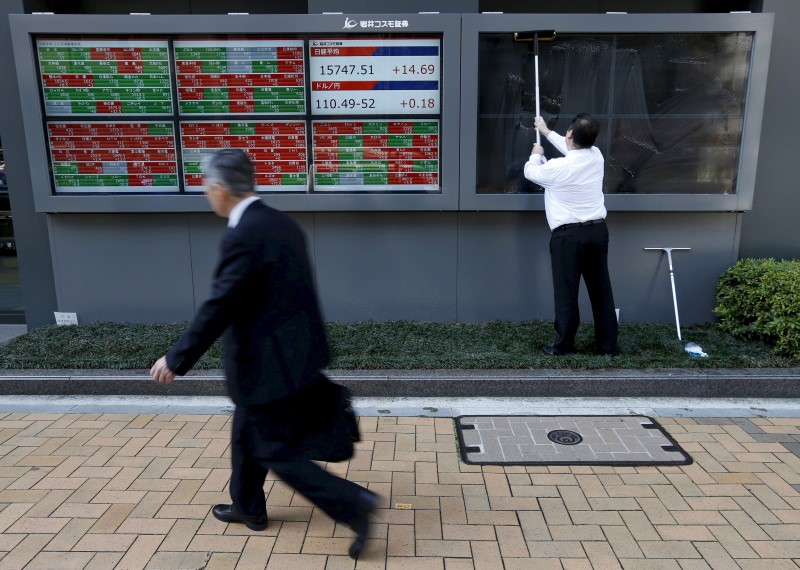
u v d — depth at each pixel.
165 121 5.36
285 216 2.54
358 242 5.60
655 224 5.52
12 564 2.67
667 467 3.49
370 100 5.30
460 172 5.32
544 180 4.56
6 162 5.66
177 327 5.59
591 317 5.76
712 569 2.63
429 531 2.91
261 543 2.83
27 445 3.76
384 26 5.09
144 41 5.21
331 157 5.41
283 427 2.50
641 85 5.29
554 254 4.69
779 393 4.44
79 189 5.49
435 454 3.65
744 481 3.33
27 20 5.11
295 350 2.43
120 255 5.65
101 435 3.89
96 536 2.87
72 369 4.67
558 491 3.25
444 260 5.63
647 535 2.87
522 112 5.35
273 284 2.40
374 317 5.75
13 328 6.45
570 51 5.23
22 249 5.84
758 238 5.72
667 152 5.38
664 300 5.67
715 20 5.04
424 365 4.62
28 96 5.24
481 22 5.07
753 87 5.16
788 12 5.33
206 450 3.70
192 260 5.65
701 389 4.45
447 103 5.20
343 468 3.49
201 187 5.50
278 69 5.25
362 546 2.57
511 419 4.11
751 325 5.09
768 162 5.59
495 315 5.74
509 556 2.73
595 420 4.09
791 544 2.79
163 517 3.02
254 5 5.77
